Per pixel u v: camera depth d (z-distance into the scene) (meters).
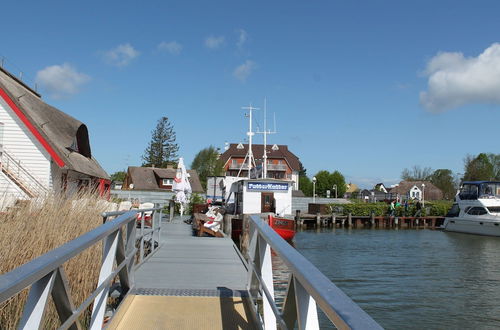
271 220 25.64
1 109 19.69
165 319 5.03
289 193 29.38
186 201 29.34
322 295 1.82
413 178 106.25
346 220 51.81
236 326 4.81
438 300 13.43
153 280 7.57
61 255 2.63
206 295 6.11
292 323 3.04
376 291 14.66
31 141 19.66
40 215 6.05
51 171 19.77
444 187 96.56
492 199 41.09
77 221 6.52
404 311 12.17
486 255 25.61
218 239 15.67
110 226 4.19
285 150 94.44
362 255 24.91
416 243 32.50
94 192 8.16
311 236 38.12
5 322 4.64
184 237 16.20
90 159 27.39
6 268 5.09
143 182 64.00
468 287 15.56
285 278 14.39
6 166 19.06
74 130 23.20
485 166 82.19
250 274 5.54
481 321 11.32
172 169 67.12
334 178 96.56
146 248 12.31
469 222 41.62
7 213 5.73
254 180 29.22
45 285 2.59
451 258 24.08
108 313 5.28
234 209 32.81
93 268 5.95
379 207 53.41
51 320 4.83
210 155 84.50
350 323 1.48
